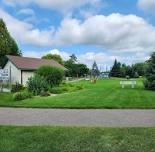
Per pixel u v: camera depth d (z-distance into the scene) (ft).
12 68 147.43
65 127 34.45
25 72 147.74
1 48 198.80
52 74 113.19
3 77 102.12
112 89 113.09
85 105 55.67
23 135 31.09
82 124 36.99
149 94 83.92
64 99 68.59
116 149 26.58
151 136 30.17
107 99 67.97
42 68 113.60
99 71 385.70
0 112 48.39
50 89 94.99
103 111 48.96
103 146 27.35
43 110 50.60
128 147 27.02
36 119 41.11
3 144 28.07
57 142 28.58
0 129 33.68
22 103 59.93
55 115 44.68
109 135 30.66
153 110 50.01
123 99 67.87
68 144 27.99
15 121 39.55
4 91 106.22
